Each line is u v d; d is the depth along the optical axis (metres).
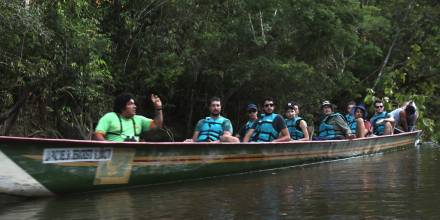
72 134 10.12
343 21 12.98
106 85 10.98
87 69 8.99
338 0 12.78
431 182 5.27
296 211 3.93
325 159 8.08
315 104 14.14
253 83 12.48
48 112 9.88
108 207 4.23
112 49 11.16
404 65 17.47
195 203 4.36
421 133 12.52
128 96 5.45
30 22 7.69
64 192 4.80
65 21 8.55
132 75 11.66
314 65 13.43
